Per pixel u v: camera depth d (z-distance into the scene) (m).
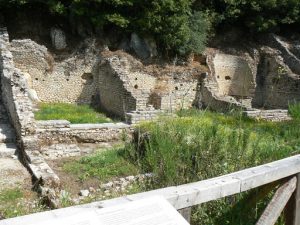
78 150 12.34
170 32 21.64
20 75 13.83
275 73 24.20
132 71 20.62
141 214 2.25
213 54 23.95
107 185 8.76
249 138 5.67
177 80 21.38
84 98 21.00
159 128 5.66
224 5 26.03
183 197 2.70
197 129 5.62
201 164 4.83
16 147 12.44
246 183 3.11
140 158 6.63
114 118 18.14
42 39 21.62
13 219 2.11
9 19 21.59
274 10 26.69
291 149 6.48
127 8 21.50
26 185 9.48
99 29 21.47
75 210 2.24
